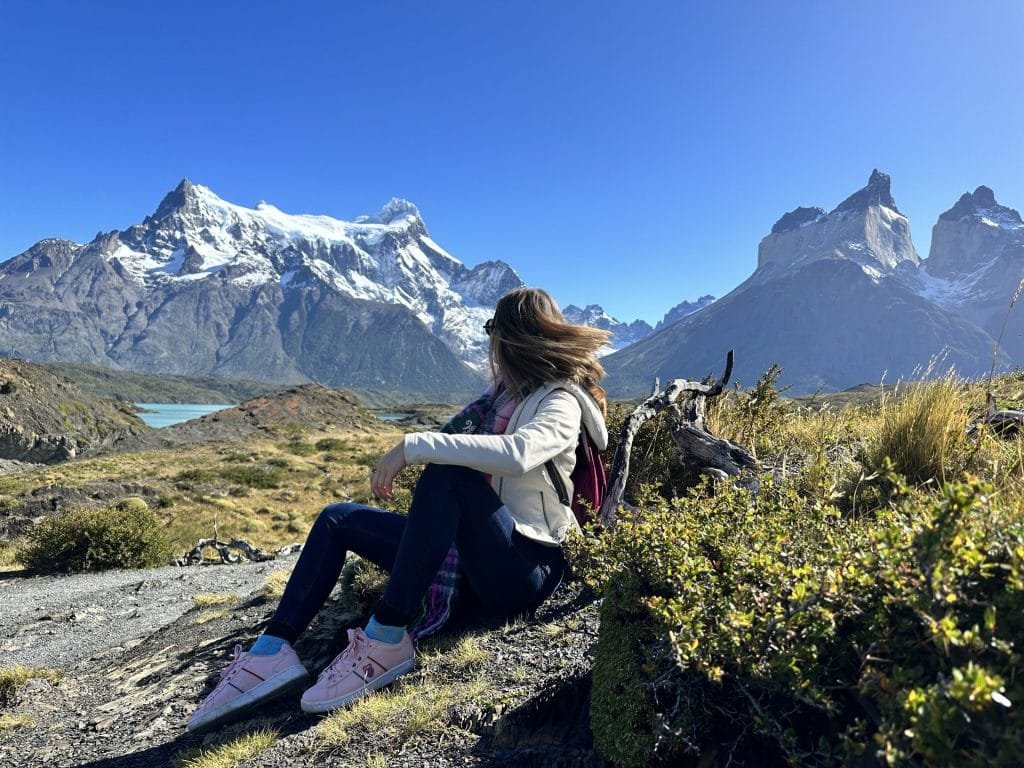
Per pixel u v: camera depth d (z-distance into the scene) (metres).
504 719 2.11
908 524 1.57
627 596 1.89
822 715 1.52
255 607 6.07
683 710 1.67
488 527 2.48
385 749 2.17
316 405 87.94
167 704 3.62
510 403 2.72
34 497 30.58
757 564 1.67
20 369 72.50
